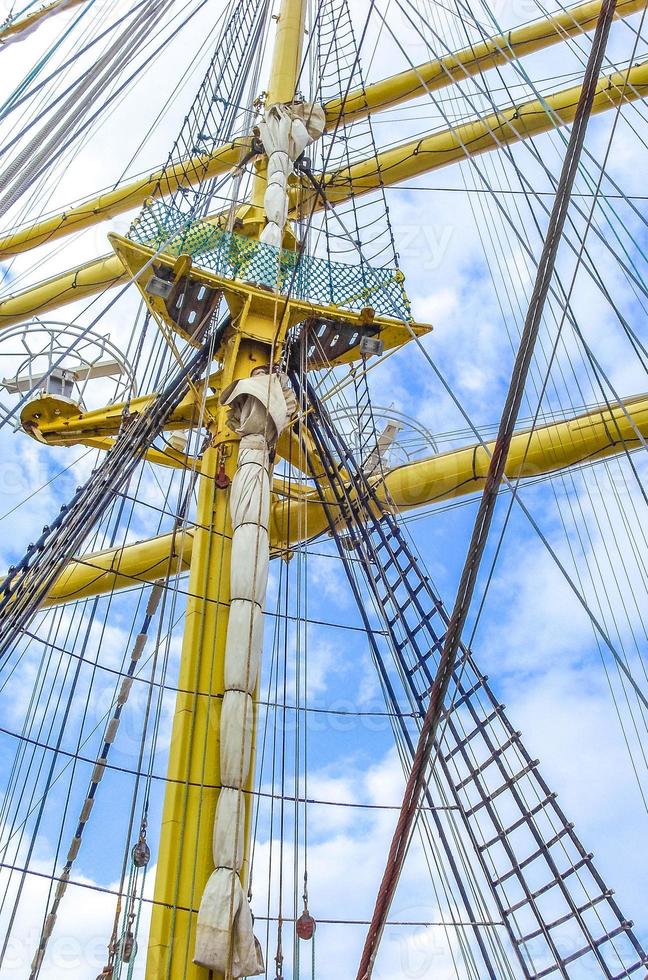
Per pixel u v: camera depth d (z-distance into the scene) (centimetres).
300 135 1381
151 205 1158
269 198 1276
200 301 1139
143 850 831
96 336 1286
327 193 1589
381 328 1186
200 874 776
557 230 528
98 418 1337
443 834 868
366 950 470
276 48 1603
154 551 1390
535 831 945
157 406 1141
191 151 1408
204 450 1120
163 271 1124
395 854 489
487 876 944
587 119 523
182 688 874
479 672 1030
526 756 970
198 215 1232
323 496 1140
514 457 1280
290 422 1083
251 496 943
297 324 1180
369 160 1639
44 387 1338
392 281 1225
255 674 866
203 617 904
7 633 932
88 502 1045
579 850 916
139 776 795
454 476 1292
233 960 704
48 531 1050
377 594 1079
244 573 894
